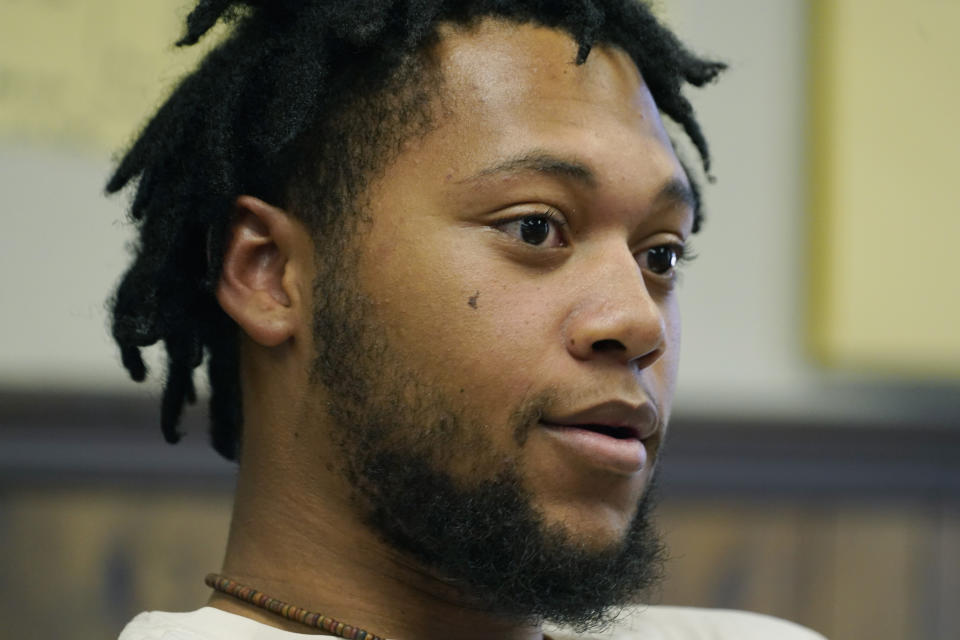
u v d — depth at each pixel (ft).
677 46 7.73
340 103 6.69
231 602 6.75
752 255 12.50
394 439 6.34
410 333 6.32
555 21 6.75
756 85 12.63
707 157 7.82
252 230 6.86
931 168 12.80
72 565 10.93
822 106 12.63
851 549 12.42
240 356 7.14
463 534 6.23
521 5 6.75
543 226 6.40
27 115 11.04
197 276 7.13
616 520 6.31
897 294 12.65
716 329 12.35
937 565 12.55
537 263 6.37
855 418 12.49
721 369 12.30
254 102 6.93
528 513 6.19
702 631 8.07
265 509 6.82
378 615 6.59
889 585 12.45
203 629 6.37
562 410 6.19
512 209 6.35
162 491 11.15
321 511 6.64
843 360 12.49
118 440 11.07
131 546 11.03
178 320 7.16
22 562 10.84
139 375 7.52
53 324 11.01
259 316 6.74
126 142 10.21
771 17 12.73
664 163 6.74
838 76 12.68
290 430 6.74
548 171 6.37
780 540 12.30
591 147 6.46
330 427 6.56
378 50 6.66
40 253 11.03
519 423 6.20
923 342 12.66
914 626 12.43
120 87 11.19
